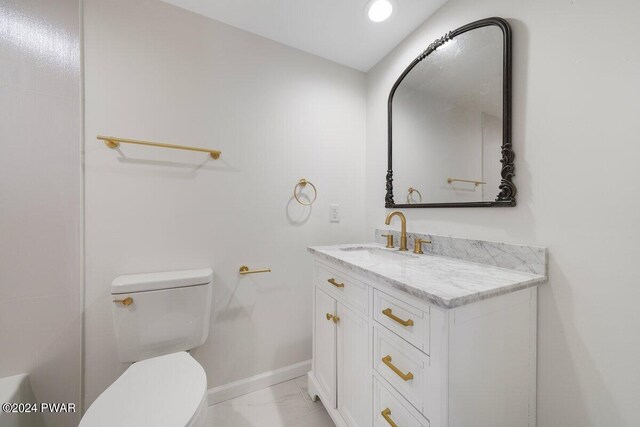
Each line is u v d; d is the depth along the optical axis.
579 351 0.79
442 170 1.26
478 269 0.97
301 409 1.33
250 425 1.23
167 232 1.26
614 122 0.72
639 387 0.68
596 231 0.76
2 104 0.98
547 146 0.87
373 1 1.24
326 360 1.24
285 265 1.56
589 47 0.77
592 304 0.77
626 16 0.70
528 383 0.85
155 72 1.23
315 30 1.43
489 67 1.04
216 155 1.34
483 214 1.08
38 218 1.03
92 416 0.75
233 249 1.41
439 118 1.27
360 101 1.81
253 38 1.45
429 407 0.68
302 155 1.60
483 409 0.73
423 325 0.71
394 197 1.56
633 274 0.69
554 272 0.85
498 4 1.01
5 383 0.96
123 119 1.17
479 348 0.71
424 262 1.10
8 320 0.99
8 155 0.99
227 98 1.39
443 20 1.25
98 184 1.12
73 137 1.08
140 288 1.06
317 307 1.36
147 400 0.82
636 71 0.69
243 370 1.45
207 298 1.20
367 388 0.94
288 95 1.56
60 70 1.06
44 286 1.04
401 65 1.52
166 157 1.25
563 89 0.83
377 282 0.89
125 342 1.06
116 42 1.15
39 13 1.03
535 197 0.90
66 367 1.07
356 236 1.81
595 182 0.76
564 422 0.82
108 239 1.14
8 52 0.99
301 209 1.60
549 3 0.86
